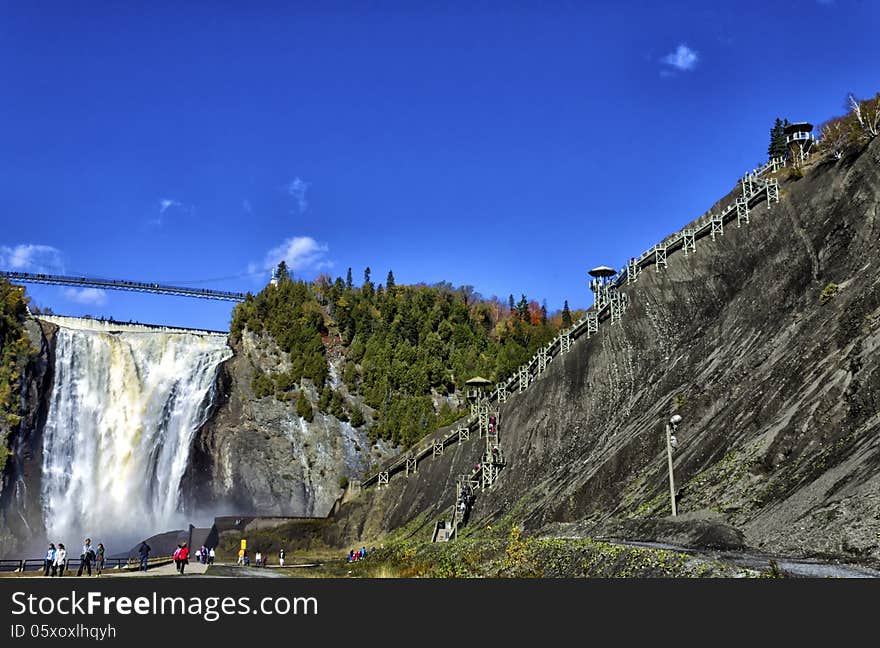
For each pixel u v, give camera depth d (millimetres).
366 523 96375
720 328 71812
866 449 37625
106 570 58062
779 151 102000
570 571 36000
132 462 127625
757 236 78938
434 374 142750
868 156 70188
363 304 158375
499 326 168375
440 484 92062
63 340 128000
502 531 69750
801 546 33406
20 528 111188
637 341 81062
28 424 118125
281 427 133875
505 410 92125
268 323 147250
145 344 136500
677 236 87375
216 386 135250
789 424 46750
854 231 64875
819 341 52656
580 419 79875
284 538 93750
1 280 126812
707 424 57344
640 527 46125
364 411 139375
